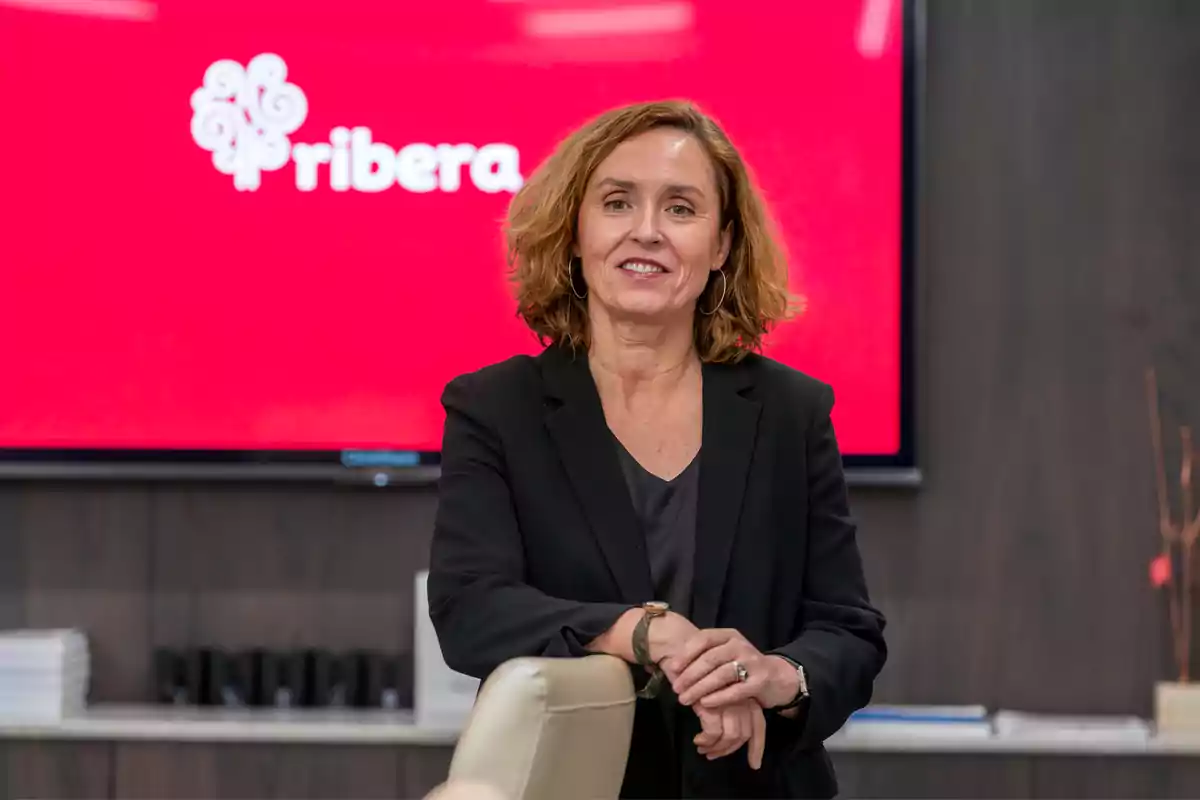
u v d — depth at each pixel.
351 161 6.80
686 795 2.75
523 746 1.77
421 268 6.80
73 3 6.79
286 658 6.77
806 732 2.67
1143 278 6.79
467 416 2.97
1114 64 6.80
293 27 6.80
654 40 6.73
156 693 6.89
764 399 3.04
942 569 6.82
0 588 6.97
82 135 6.79
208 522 6.95
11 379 6.82
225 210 6.80
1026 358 6.82
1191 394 6.77
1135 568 6.77
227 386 6.82
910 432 6.70
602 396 3.01
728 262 3.09
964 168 6.83
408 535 6.94
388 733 6.32
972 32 6.82
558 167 2.99
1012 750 6.24
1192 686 6.48
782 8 6.71
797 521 2.97
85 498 6.97
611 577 2.82
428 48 6.79
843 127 6.70
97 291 6.82
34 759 6.42
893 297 6.71
